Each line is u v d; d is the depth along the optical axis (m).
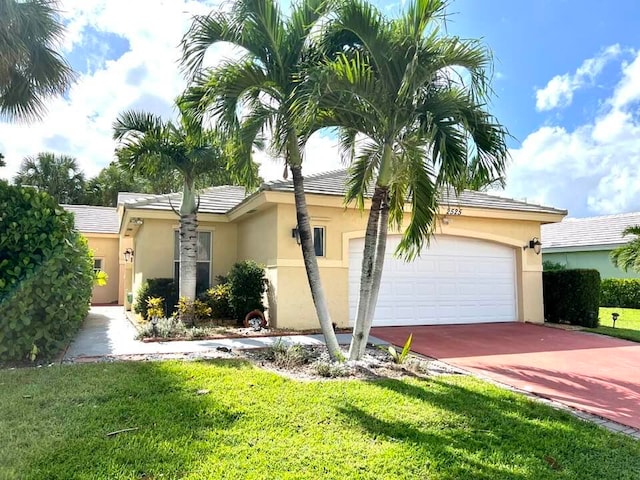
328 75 6.72
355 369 7.38
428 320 13.47
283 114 7.49
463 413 5.30
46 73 9.55
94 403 5.32
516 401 5.91
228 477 3.62
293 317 11.80
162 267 14.96
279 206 11.92
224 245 15.77
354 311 12.71
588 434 4.85
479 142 7.25
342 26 7.09
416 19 7.09
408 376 7.11
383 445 4.33
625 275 24.23
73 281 8.41
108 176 39.25
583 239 26.77
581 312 14.15
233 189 18.52
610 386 7.01
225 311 13.11
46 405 5.23
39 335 7.59
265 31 7.47
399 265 13.26
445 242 13.94
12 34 8.41
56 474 3.61
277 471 3.74
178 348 9.27
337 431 4.64
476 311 14.17
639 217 26.81
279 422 4.84
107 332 11.71
